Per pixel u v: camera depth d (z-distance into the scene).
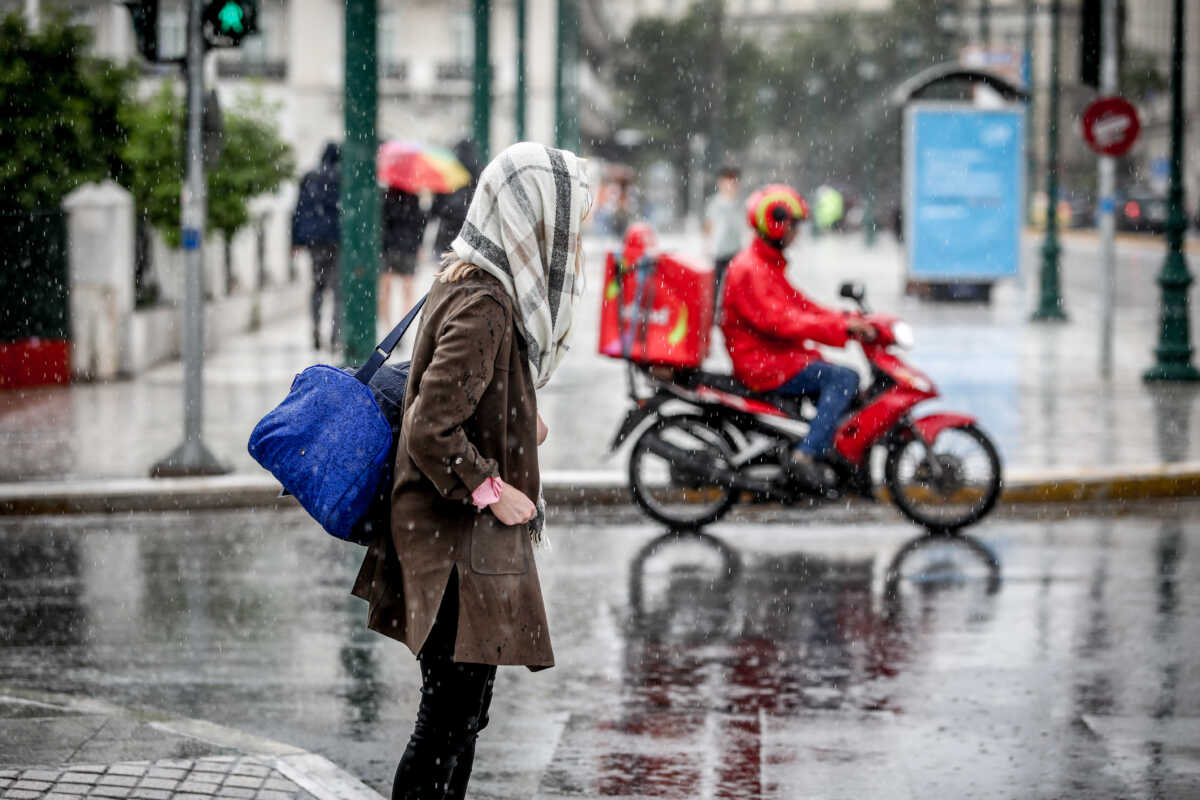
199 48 19.22
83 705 10.20
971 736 10.34
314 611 13.74
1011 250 46.75
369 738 10.31
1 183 28.88
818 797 9.21
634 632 13.08
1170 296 28.80
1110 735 10.35
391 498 6.75
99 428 23.23
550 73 103.69
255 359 33.09
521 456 6.79
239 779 8.65
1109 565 15.54
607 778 9.55
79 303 29.05
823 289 57.00
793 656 12.33
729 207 35.69
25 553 16.25
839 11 146.50
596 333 40.72
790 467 16.62
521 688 11.48
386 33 104.94
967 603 14.02
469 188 34.66
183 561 15.86
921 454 18.69
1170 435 22.45
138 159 31.67
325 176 32.56
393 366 7.09
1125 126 29.91
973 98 49.12
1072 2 152.88
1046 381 28.83
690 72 140.25
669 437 22.45
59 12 30.58
